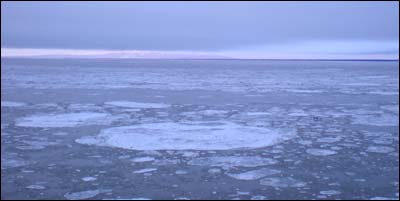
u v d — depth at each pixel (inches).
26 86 620.7
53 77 878.4
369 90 575.8
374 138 232.7
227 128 263.1
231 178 157.4
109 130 254.1
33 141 221.5
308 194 139.6
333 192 141.6
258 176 160.1
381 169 169.3
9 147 206.4
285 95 498.0
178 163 178.2
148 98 456.4
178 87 617.6
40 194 138.5
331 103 414.3
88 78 849.5
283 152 199.0
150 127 265.3
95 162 179.0
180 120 296.8
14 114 325.1
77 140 224.4
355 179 156.3
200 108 369.7
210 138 230.7
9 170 165.9
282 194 139.7
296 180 155.2
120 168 170.2
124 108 367.2
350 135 241.8
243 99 449.7
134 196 136.9
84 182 151.6
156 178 156.8
